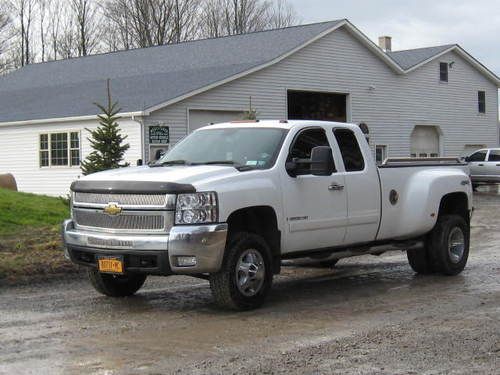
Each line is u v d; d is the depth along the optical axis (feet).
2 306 27.30
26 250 38.06
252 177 26.68
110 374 18.81
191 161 29.07
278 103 94.63
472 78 128.98
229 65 93.09
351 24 103.40
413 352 20.97
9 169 94.32
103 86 96.43
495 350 21.21
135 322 24.79
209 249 24.89
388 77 112.37
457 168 36.76
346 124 31.19
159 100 80.43
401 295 30.14
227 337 22.71
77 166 85.81
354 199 30.37
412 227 33.04
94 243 26.32
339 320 25.21
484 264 39.37
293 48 95.04
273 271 27.94
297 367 19.47
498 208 80.84
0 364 19.70
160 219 25.13
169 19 179.63
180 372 19.01
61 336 22.76
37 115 89.81
